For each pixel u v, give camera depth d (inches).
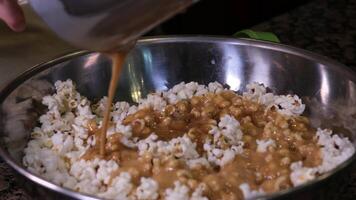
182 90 33.9
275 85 33.6
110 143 28.9
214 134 29.8
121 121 31.5
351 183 30.0
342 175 24.0
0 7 32.2
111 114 32.8
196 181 26.0
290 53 32.6
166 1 24.0
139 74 34.5
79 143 30.2
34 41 40.9
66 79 33.1
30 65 38.9
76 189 27.1
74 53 33.0
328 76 31.3
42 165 29.0
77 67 33.2
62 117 32.2
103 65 33.8
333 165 27.1
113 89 28.7
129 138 29.7
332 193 24.3
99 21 24.1
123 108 33.4
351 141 29.7
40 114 32.0
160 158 27.6
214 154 28.5
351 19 46.1
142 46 34.0
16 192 29.3
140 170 27.2
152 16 24.5
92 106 33.6
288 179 26.5
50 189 23.2
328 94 31.5
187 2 24.5
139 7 23.8
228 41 33.8
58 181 27.7
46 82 32.3
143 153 28.0
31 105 31.3
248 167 27.6
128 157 28.2
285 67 33.0
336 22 45.7
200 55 34.3
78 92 33.4
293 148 29.4
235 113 31.9
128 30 24.8
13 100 29.9
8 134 28.9
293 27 44.9
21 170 24.2
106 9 23.7
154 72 34.6
